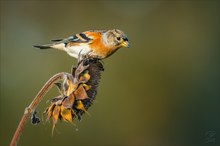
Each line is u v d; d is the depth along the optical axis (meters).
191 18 25.59
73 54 9.23
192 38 24.77
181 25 25.20
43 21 25.31
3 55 20.91
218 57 23.70
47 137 17.41
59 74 7.15
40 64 20.00
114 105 19.77
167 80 21.52
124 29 23.95
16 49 21.81
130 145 19.75
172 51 22.91
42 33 24.91
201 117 21.36
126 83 20.42
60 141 17.52
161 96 21.00
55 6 25.16
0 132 18.05
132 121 19.91
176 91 21.64
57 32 24.86
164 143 20.48
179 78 21.95
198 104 21.62
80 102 7.06
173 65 22.33
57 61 19.91
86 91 7.11
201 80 22.38
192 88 21.97
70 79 7.11
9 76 19.77
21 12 25.61
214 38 25.09
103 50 9.09
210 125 21.17
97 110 19.22
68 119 7.02
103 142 18.83
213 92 22.05
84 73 7.13
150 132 20.27
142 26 23.95
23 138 17.20
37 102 7.06
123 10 24.41
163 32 24.02
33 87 19.41
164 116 20.73
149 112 20.52
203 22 25.58
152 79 21.20
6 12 25.52
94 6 24.64
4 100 18.58
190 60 22.92
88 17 24.61
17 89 19.11
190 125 21.12
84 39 9.08
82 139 18.17
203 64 22.94
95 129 18.70
